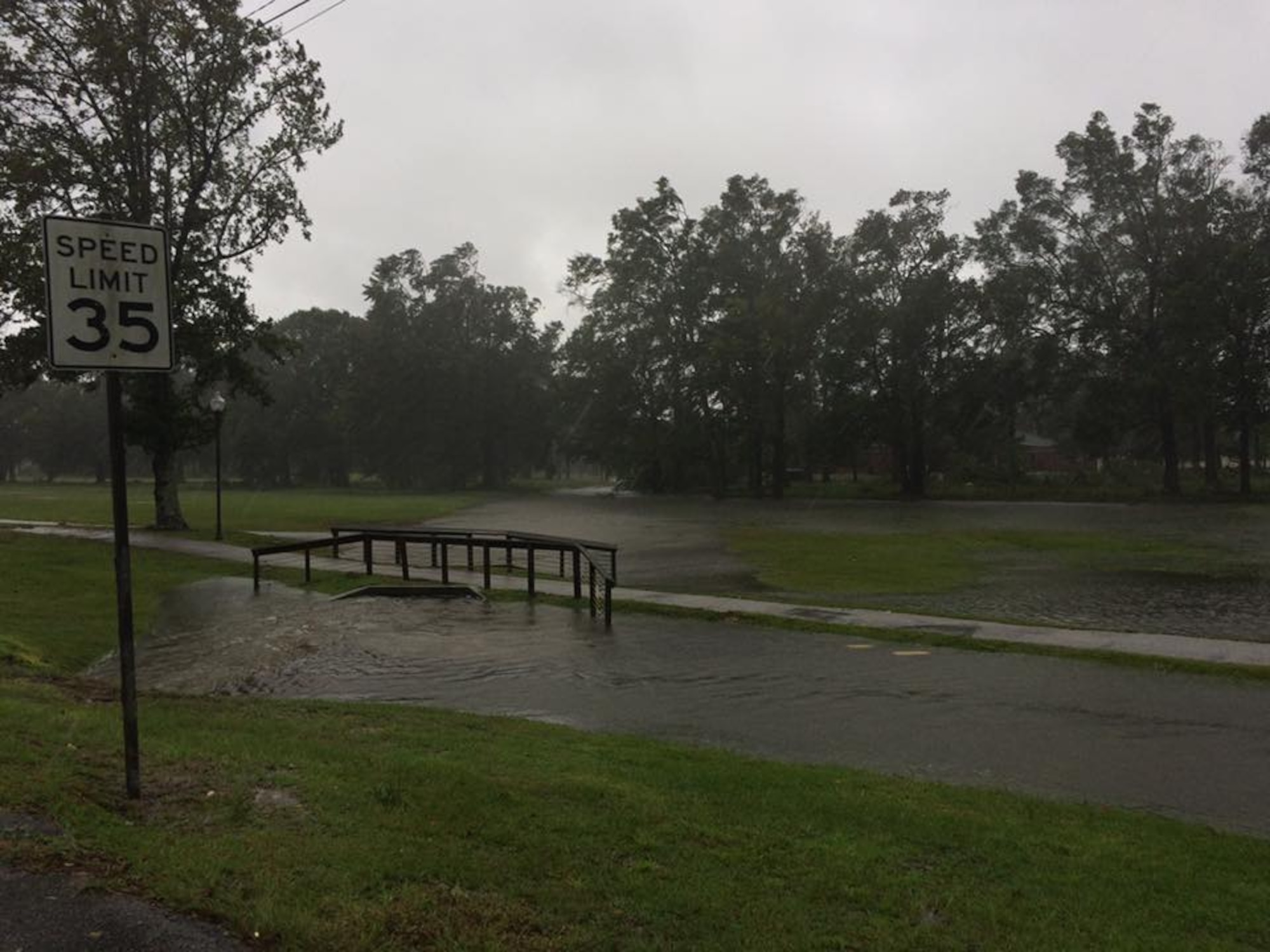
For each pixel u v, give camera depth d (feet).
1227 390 180.65
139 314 15.35
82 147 93.86
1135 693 31.76
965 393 211.41
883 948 12.27
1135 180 186.09
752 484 238.48
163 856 12.86
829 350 222.69
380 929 11.21
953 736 26.84
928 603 54.13
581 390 257.75
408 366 293.43
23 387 101.04
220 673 36.29
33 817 14.03
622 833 16.05
